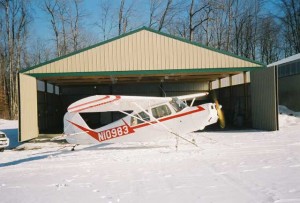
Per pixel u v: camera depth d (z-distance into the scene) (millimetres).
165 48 16219
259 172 6727
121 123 11023
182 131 10570
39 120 18656
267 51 45188
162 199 5078
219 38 40906
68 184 6336
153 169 7535
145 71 16125
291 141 11672
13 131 21109
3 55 39688
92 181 6531
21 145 13945
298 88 22609
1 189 6188
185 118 10523
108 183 6289
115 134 11094
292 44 44594
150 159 8938
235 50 42781
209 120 10422
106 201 5090
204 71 16266
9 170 8172
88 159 9336
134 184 6129
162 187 5816
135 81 22688
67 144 13695
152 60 16172
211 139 12906
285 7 43844
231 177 6371
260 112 16766
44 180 6809
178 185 5914
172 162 8367
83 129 11492
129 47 16172
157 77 19969
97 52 16094
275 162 7754
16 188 6219
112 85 25109
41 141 15180
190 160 8547
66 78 19109
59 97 24859
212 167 7465
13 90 35906
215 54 16344
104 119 25391
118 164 8391
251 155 8922
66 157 9898
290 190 5254
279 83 25562
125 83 24297
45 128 20094
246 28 42750
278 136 13406
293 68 23297
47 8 39125
